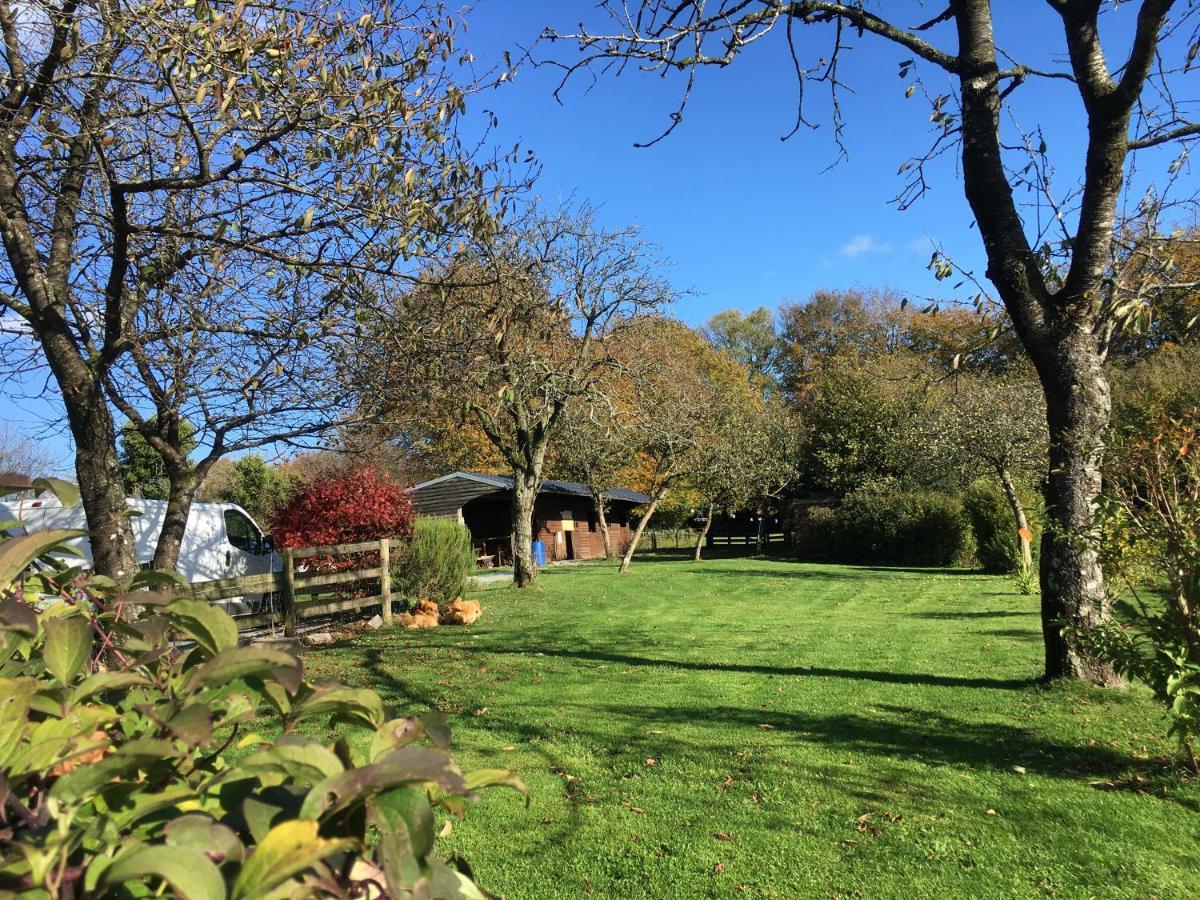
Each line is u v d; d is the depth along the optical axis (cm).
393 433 702
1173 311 635
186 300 577
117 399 663
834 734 543
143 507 1200
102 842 92
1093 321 636
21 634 120
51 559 170
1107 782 434
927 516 2305
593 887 335
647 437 2044
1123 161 609
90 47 512
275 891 80
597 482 2930
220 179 497
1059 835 370
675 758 497
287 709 116
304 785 96
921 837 374
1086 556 630
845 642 922
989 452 1775
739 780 456
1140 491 475
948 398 1867
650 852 366
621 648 914
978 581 1681
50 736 104
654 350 2081
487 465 3231
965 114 673
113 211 523
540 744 534
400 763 90
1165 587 460
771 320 5362
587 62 621
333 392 638
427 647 946
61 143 554
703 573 2055
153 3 449
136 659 129
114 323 566
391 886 84
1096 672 627
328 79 470
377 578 1227
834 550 2595
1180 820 382
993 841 367
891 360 3416
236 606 1289
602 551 3675
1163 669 435
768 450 2975
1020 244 652
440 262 570
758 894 326
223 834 87
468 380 652
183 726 94
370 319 570
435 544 1261
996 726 549
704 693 676
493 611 1295
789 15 689
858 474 3131
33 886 83
